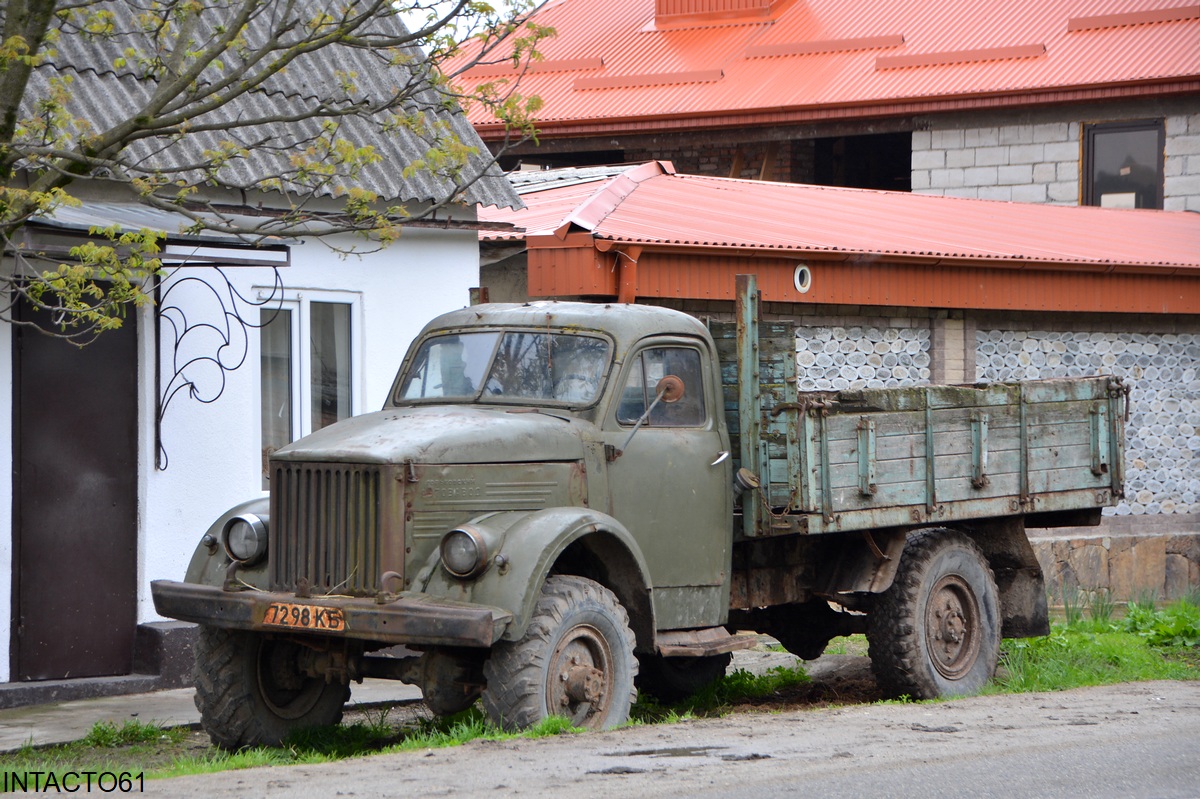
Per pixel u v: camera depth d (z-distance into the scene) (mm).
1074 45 32406
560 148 35188
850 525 13891
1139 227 28078
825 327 22297
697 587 13406
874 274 22016
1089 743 11102
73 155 12000
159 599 12109
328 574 11555
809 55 35125
